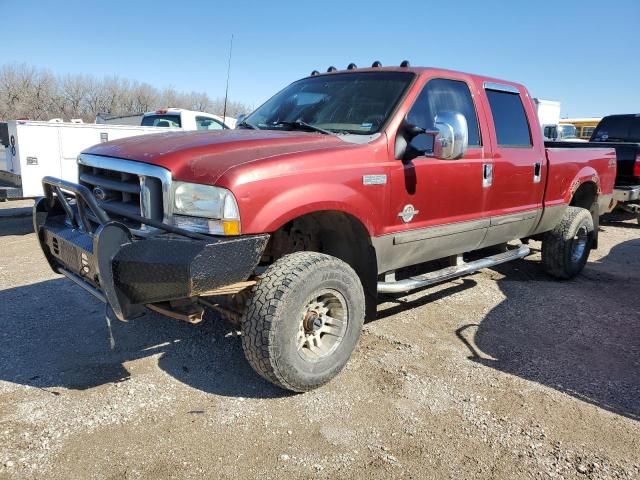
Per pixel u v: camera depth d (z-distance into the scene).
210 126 12.16
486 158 4.65
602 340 4.50
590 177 6.24
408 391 3.49
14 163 8.14
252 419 3.12
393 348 4.16
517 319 4.93
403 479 2.65
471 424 3.14
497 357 4.08
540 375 3.79
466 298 5.47
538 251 7.70
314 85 4.71
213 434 2.96
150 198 3.17
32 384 3.45
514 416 3.24
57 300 5.00
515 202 5.14
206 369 3.72
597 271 6.79
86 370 3.66
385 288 3.98
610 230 9.91
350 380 3.62
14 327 4.35
